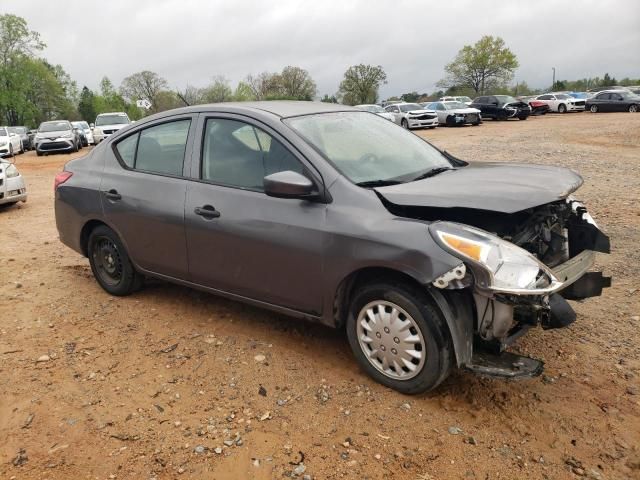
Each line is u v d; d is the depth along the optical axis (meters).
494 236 3.02
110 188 4.72
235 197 3.87
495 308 3.05
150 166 4.55
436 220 3.38
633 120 25.97
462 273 2.91
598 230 3.81
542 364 3.06
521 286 2.87
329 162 3.56
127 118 27.28
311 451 2.91
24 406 3.40
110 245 4.96
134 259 4.73
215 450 2.94
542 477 2.68
